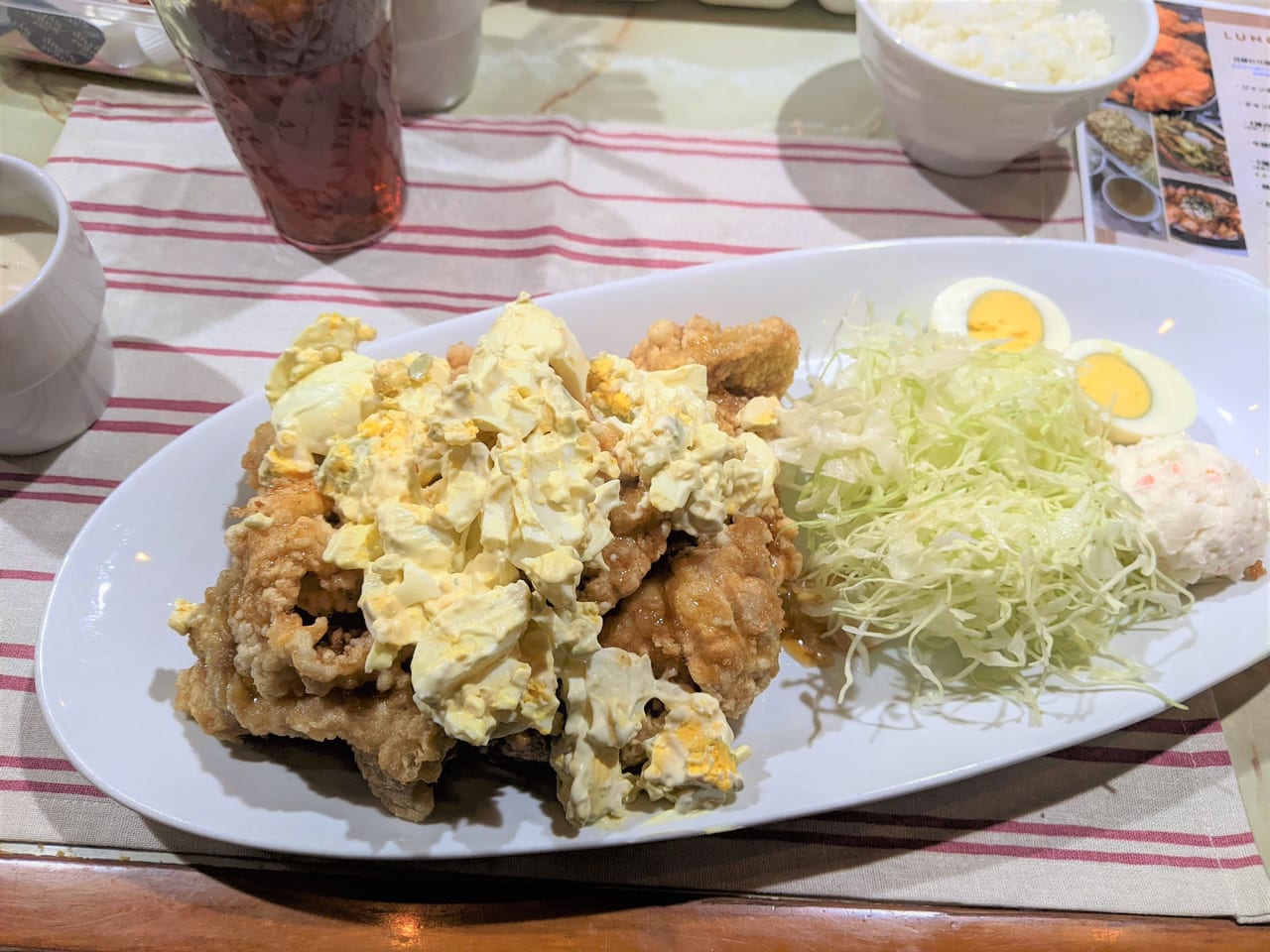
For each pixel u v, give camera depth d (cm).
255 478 29
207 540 29
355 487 26
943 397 33
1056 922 27
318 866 26
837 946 26
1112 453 32
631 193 40
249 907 26
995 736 27
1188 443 31
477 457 26
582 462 26
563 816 26
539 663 25
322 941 25
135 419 34
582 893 26
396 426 27
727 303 34
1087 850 28
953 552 30
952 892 27
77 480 32
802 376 35
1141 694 28
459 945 26
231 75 31
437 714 24
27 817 27
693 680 27
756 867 27
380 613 24
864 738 28
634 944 26
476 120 42
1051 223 40
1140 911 27
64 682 26
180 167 40
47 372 30
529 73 44
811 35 46
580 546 25
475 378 26
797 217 40
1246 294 34
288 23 29
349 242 38
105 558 28
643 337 34
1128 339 35
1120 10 40
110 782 25
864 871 27
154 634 28
